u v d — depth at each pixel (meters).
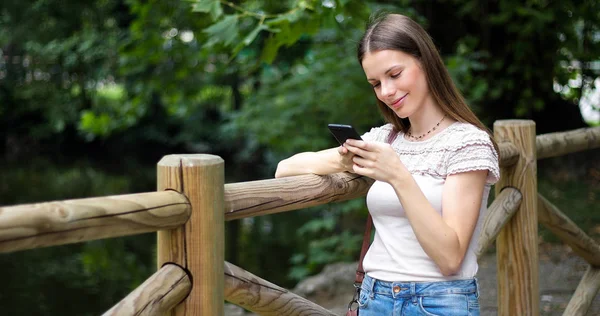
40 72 16.70
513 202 2.83
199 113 16.53
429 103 1.91
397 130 2.07
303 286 5.65
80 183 14.44
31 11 14.91
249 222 10.52
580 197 7.43
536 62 8.70
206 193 1.60
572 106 9.59
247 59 8.57
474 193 1.79
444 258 1.73
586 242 3.43
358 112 6.63
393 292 1.87
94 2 14.40
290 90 7.07
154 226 1.50
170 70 8.73
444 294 1.82
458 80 6.52
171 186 1.59
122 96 13.57
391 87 1.84
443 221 1.72
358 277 2.06
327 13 3.85
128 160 17.42
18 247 1.24
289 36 3.92
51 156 17.73
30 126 17.66
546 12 7.95
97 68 14.72
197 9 3.71
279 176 2.20
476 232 1.89
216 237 1.63
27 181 14.68
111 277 8.20
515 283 2.96
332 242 6.72
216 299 1.65
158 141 17.45
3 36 15.37
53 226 1.28
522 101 8.73
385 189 1.91
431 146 1.87
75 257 9.18
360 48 1.89
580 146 3.41
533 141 2.91
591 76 8.61
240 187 1.77
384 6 5.48
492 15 8.48
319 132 7.02
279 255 8.58
